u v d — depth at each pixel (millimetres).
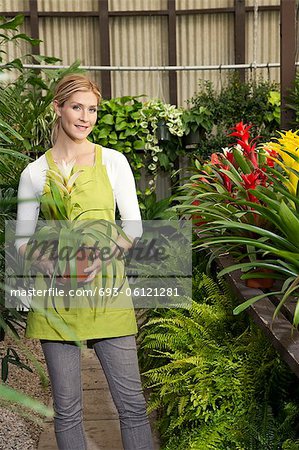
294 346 1518
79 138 2096
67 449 2098
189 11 6113
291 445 1702
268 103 5746
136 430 2135
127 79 6312
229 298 2443
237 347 2062
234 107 5773
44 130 4402
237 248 2312
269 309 1824
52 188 1934
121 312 2094
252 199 2086
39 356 3711
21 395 886
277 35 6219
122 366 2117
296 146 1910
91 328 2053
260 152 2400
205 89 6242
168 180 6242
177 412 2213
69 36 6211
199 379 2076
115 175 2148
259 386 1995
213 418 1964
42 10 6152
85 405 3010
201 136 5992
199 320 2404
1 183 2889
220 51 6270
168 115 5719
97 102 2129
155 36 6266
